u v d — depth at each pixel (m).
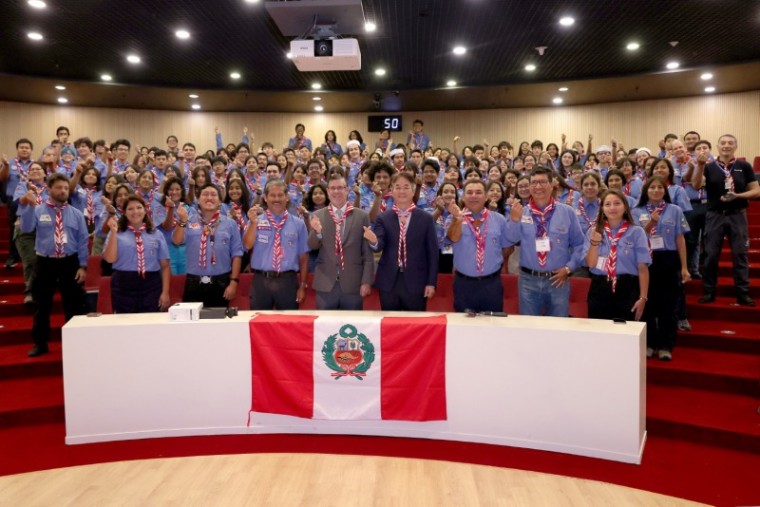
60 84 10.70
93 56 9.16
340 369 3.57
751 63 9.37
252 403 3.62
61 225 4.79
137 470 3.22
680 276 4.57
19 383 4.44
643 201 4.61
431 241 4.08
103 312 4.70
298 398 3.59
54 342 5.13
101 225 5.26
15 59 9.35
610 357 3.21
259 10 7.16
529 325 3.40
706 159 5.42
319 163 6.37
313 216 4.09
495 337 3.40
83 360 3.53
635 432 3.20
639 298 4.05
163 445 3.52
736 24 7.68
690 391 4.16
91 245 6.14
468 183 4.01
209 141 13.80
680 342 4.86
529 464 3.23
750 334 4.74
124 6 7.01
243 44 8.55
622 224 4.11
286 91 11.39
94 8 7.09
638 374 3.16
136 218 4.41
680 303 4.93
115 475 3.17
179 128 13.70
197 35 8.12
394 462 3.29
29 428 3.87
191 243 4.57
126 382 3.56
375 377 3.55
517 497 2.92
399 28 7.79
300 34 6.58
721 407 3.84
